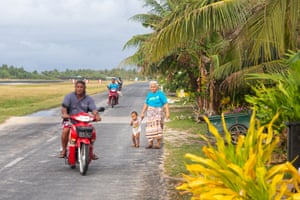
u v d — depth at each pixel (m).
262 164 4.55
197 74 23.41
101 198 7.80
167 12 25.08
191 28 10.58
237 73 13.34
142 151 12.80
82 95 10.05
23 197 7.91
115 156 12.02
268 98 9.77
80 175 9.67
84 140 9.64
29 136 16.55
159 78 38.19
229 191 4.37
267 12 9.27
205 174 4.63
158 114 13.20
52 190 8.39
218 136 4.82
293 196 4.22
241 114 13.23
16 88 78.62
